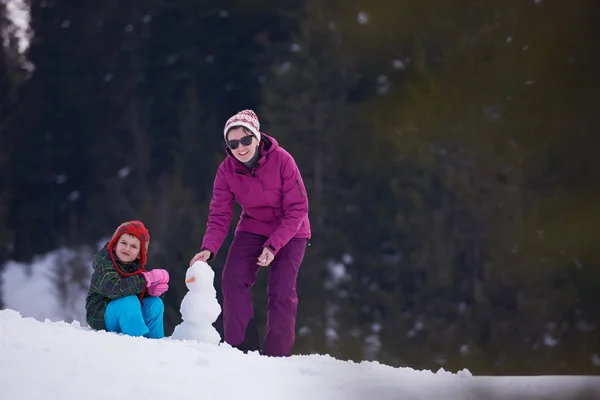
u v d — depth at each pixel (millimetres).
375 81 40688
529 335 32281
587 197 30172
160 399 4887
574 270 31031
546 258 31766
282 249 8328
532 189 33031
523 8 34281
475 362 33531
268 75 43094
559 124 30094
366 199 38906
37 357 5527
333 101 40812
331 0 41938
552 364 31688
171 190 43844
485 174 35656
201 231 39875
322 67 41438
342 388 5867
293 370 6398
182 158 44031
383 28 40188
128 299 7445
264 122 41562
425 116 37906
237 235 8469
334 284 37156
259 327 34406
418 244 36875
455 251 35719
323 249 38219
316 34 41750
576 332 31312
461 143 36781
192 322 7652
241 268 8266
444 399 5887
